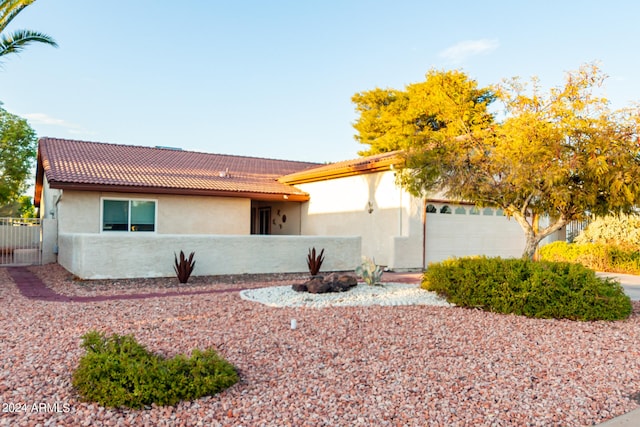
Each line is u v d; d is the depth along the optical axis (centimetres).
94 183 1540
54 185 1475
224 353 543
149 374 413
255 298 912
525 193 933
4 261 1742
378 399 431
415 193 1041
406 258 1527
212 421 381
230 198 1875
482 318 768
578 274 810
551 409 425
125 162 1931
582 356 583
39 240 1803
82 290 1007
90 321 692
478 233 1720
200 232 1806
